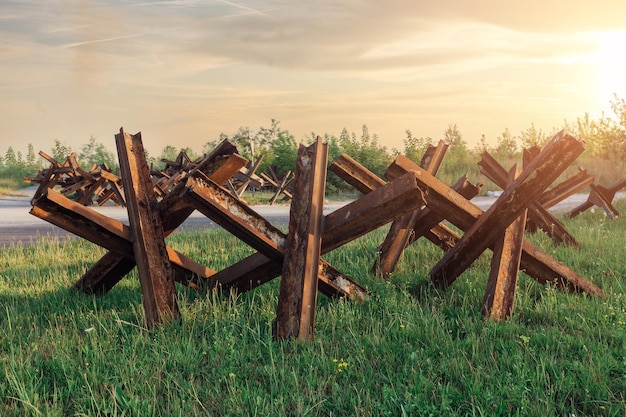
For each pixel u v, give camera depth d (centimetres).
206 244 976
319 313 523
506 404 343
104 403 341
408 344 450
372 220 486
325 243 502
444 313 546
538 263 591
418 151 3244
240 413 336
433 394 357
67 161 2006
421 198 468
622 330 477
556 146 523
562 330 480
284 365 404
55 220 491
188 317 504
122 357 413
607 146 2953
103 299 588
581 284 599
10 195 2706
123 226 521
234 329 478
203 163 542
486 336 467
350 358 411
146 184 534
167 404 351
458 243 585
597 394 357
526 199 540
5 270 774
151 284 498
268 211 1842
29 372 384
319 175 509
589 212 1487
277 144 3172
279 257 516
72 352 433
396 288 628
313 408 345
